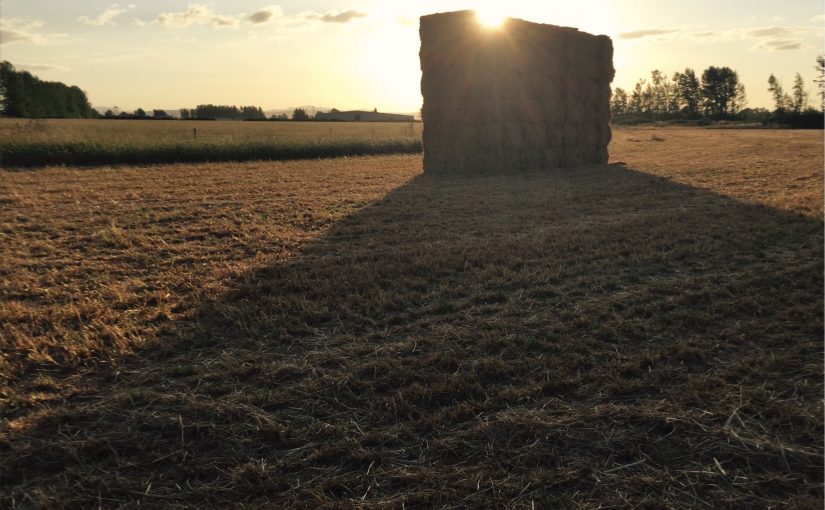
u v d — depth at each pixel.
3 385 3.67
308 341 4.31
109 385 3.71
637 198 10.41
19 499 2.68
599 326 4.49
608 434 3.09
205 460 2.95
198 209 9.90
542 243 6.98
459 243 7.16
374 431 3.13
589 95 17.12
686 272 5.91
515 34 14.94
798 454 2.88
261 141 21.95
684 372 3.75
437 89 14.95
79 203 10.59
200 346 4.24
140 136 24.80
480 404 3.36
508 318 4.70
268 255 6.84
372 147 23.23
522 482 2.74
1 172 15.52
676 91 89.38
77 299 5.41
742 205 9.29
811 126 51.00
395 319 4.68
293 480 2.79
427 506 2.60
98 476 2.81
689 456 2.93
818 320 4.46
